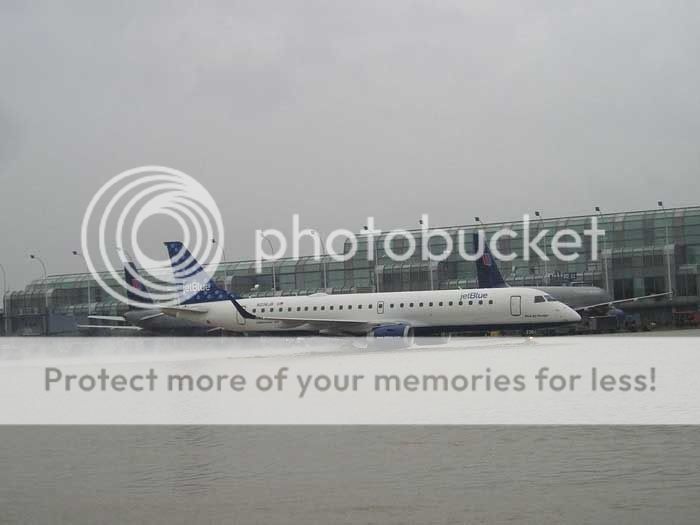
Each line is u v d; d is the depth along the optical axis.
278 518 17.53
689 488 18.69
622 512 17.00
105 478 22.41
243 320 86.69
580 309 105.62
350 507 18.20
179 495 20.00
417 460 22.98
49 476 23.00
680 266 125.81
